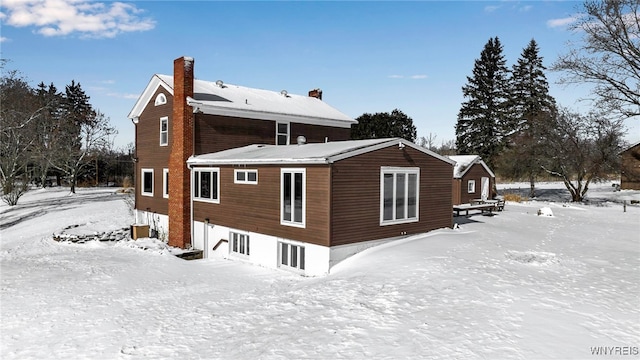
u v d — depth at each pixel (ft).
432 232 60.29
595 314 28.96
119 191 156.15
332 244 47.44
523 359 22.07
